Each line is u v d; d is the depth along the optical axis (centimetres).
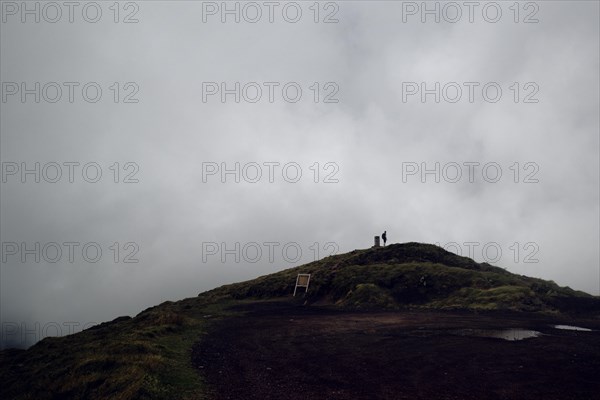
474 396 1208
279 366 1603
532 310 2958
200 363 1678
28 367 1923
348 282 4103
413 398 1209
